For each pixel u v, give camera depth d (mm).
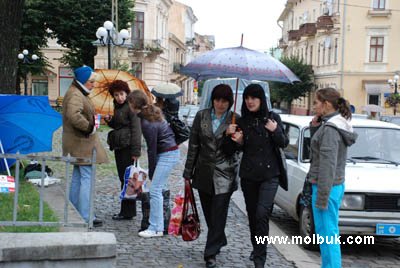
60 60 43688
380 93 45594
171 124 7305
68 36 41594
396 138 8445
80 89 7211
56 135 23391
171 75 64312
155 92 7398
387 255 7598
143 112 7121
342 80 46375
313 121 6398
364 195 7047
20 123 8547
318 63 53344
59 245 4465
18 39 10359
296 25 64750
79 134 7211
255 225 6297
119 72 14414
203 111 6352
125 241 7098
